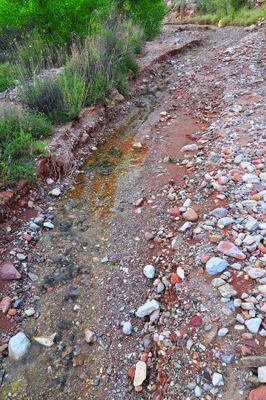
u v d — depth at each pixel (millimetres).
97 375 2293
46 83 5375
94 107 5801
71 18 7109
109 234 3523
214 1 15242
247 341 2096
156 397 2045
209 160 4230
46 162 4371
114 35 7801
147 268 2955
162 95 7098
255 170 3730
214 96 6375
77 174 4602
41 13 6898
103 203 4016
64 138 4926
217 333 2188
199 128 5391
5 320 2686
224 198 3393
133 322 2623
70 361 2395
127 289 2889
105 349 2455
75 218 3797
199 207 3416
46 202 4039
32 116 4840
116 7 10039
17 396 2205
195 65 8461
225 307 2328
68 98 5172
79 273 3096
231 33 11070
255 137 4398
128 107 6645
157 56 8914
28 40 7168
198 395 1913
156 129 5660
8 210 3617
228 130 4777
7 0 6992
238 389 1884
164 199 3850
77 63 6227
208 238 2945
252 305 2270
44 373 2336
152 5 10289
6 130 4230
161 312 2604
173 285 2705
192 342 2195
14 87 5809
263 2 12562
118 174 4551
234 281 2496
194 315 2357
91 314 2719
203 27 12680
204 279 2590
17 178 3957
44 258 3266
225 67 7684
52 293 2916
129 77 7434
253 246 2701
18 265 3143
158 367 2223
